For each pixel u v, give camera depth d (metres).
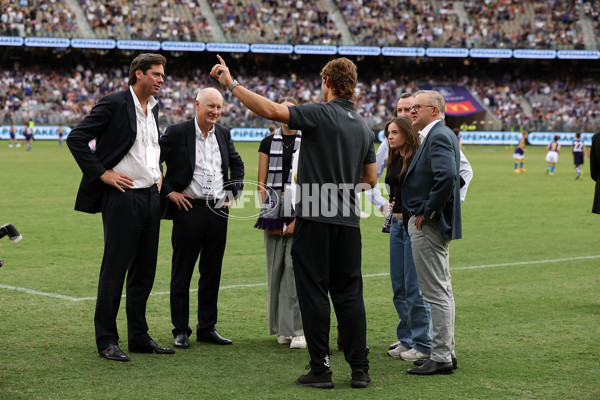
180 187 6.28
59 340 6.22
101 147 5.85
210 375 5.36
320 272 5.16
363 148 5.32
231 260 10.55
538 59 55.16
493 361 5.80
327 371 5.16
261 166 6.49
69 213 15.34
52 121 45.72
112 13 49.41
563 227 14.37
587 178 26.27
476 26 52.94
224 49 48.84
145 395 4.83
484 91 53.16
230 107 48.03
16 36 45.97
